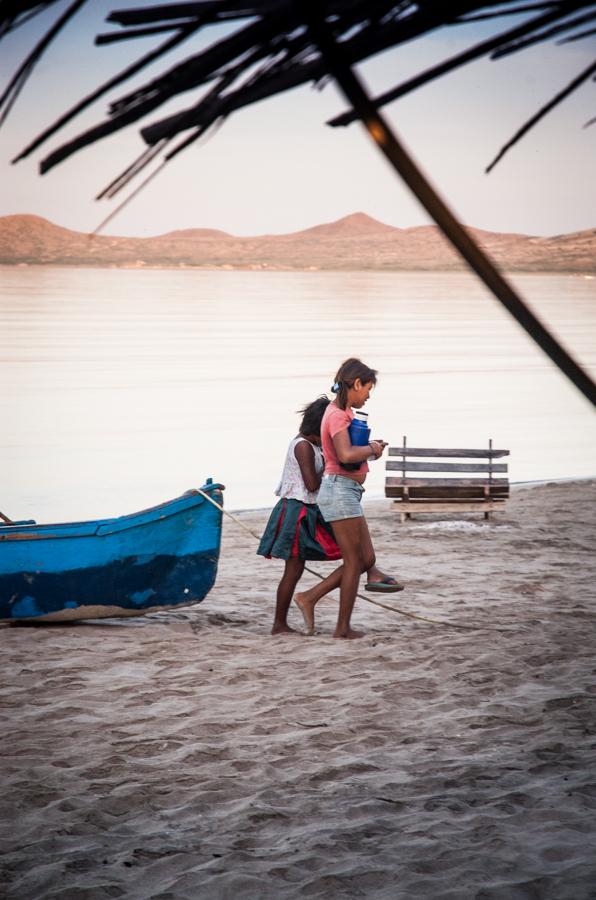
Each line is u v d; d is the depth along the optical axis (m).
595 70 1.13
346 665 7.72
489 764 5.48
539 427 30.62
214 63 1.02
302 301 111.44
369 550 8.68
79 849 4.49
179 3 0.98
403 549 13.75
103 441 26.84
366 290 146.38
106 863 4.33
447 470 16.30
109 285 142.75
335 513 8.41
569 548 13.73
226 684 7.25
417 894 3.96
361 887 4.05
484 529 15.30
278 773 5.45
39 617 9.22
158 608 9.32
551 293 131.50
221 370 45.06
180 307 94.50
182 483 21.52
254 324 74.38
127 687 7.18
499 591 10.88
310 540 8.72
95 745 5.93
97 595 9.16
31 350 51.31
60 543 9.18
